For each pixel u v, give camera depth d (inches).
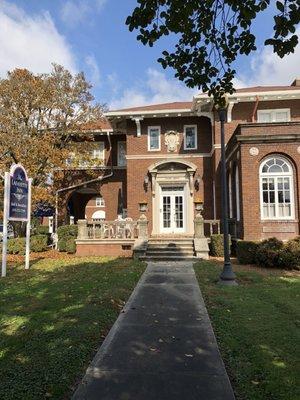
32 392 153.6
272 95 784.9
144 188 865.5
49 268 525.0
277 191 606.2
